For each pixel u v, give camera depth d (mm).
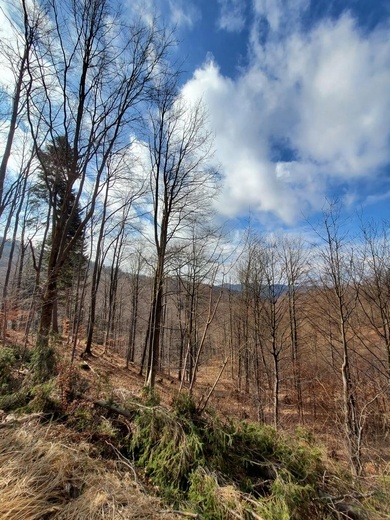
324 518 2555
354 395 7141
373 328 8141
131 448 3219
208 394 4859
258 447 3406
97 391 4148
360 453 5879
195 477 2740
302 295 11875
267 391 12672
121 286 22234
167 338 24344
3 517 1741
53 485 2074
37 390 3770
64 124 7949
